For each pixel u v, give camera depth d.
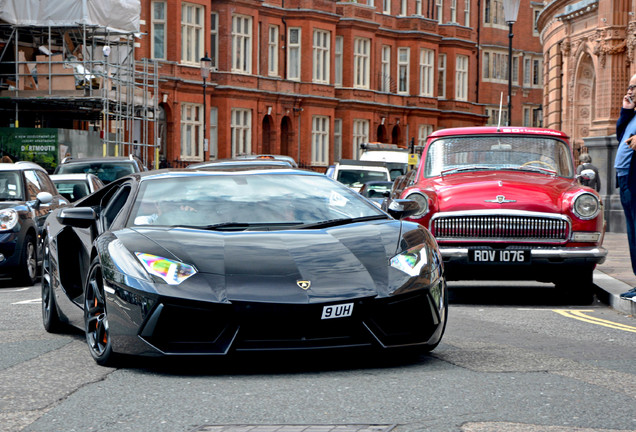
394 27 113.94
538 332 15.59
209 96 89.38
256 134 95.06
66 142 50.41
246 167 14.95
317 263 11.62
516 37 133.25
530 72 135.62
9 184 27.38
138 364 12.18
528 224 19.64
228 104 91.31
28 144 49.88
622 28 53.53
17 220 25.81
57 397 10.45
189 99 86.50
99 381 11.28
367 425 8.94
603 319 17.66
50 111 57.66
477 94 126.81
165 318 11.16
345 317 11.23
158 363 12.23
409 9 115.38
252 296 11.09
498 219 19.67
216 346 11.17
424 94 116.62
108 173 39.16
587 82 62.56
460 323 16.72
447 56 120.75
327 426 8.92
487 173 21.70
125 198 14.09
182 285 11.20
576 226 19.61
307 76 101.12
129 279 11.46
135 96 63.09
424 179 22.06
